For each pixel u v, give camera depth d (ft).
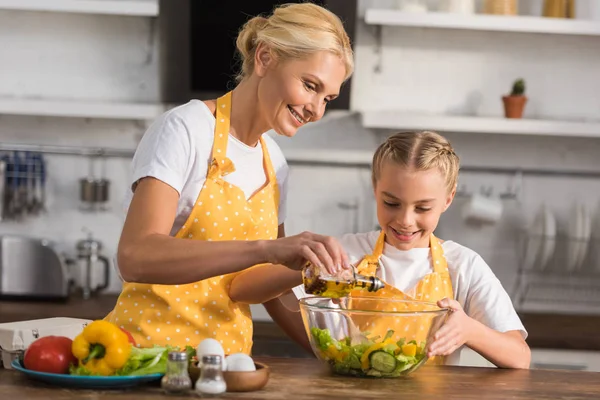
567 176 13.60
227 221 6.55
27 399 4.78
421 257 7.34
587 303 13.51
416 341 5.62
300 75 6.13
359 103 13.46
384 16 12.35
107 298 12.65
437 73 13.43
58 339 5.31
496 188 13.61
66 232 13.42
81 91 13.44
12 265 12.31
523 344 6.66
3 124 13.38
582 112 13.55
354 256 7.54
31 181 13.06
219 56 12.59
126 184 13.46
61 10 12.23
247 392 5.13
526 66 13.47
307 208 13.47
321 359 5.81
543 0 12.87
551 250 13.01
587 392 5.55
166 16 12.43
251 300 6.55
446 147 6.93
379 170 6.92
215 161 6.46
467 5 12.66
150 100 13.44
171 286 6.44
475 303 7.20
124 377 5.05
